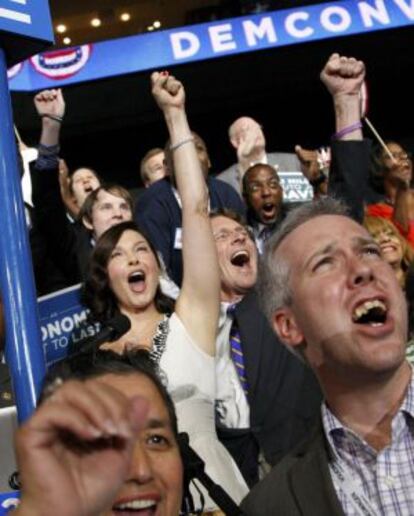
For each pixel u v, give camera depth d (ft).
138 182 24.89
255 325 8.25
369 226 10.20
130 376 4.37
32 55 5.53
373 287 5.00
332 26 18.34
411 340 7.27
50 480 2.42
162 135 24.57
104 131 24.34
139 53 18.45
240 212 13.04
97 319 8.50
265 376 7.98
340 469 5.00
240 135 15.76
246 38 18.49
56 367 4.45
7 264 5.16
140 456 4.12
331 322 5.02
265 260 5.50
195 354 7.35
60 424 2.37
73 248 11.53
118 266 8.58
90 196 12.07
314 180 15.05
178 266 11.44
